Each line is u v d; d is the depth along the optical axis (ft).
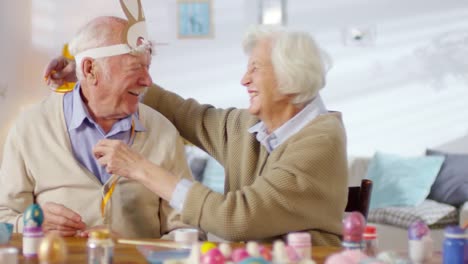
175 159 7.82
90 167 7.60
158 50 19.21
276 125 7.14
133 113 7.72
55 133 7.60
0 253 4.90
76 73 7.66
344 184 6.81
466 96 19.11
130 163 6.61
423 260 5.32
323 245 6.64
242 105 19.25
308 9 19.22
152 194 7.69
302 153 6.60
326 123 6.89
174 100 8.29
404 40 19.19
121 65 7.43
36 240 5.42
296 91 6.86
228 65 19.26
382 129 19.21
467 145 19.03
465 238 5.00
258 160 7.27
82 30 7.54
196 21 19.21
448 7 19.13
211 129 7.93
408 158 17.43
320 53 7.06
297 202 6.49
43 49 18.54
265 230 6.40
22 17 17.95
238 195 6.42
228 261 4.74
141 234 7.66
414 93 19.17
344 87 19.22
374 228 5.64
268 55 6.97
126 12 7.48
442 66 19.13
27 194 7.57
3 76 17.15
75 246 6.01
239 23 19.26
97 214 7.45
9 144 7.61
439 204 16.48
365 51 19.21
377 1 19.20
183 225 7.63
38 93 18.45
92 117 7.64
